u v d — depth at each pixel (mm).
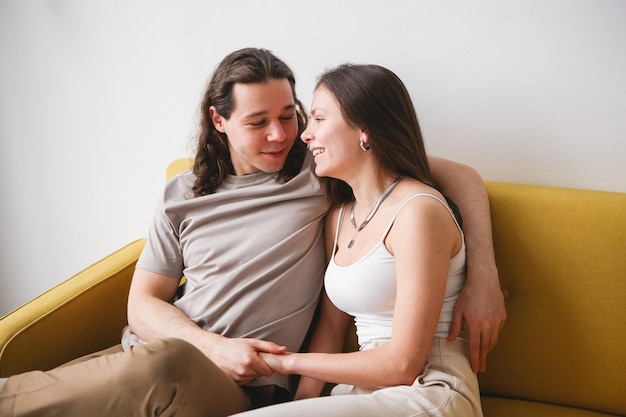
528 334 1434
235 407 1271
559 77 1548
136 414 1134
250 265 1454
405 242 1235
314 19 1743
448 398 1152
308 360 1283
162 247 1565
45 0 2016
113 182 2115
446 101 1665
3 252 2354
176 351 1139
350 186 1464
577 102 1549
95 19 1976
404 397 1140
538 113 1587
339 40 1733
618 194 1410
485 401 1461
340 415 1066
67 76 2062
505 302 1454
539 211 1435
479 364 1304
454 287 1337
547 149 1602
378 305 1314
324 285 1498
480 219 1397
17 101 2156
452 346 1311
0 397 1173
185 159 1809
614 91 1514
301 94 1819
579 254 1389
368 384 1230
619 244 1359
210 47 1875
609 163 1558
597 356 1378
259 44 1821
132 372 1127
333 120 1348
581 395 1404
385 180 1364
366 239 1350
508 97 1604
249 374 1311
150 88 1973
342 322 1509
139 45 1949
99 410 1133
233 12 1822
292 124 1500
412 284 1208
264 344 1330
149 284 1540
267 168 1505
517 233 1445
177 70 1928
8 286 2395
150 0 1899
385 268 1288
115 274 1677
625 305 1353
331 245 1511
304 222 1492
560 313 1405
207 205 1546
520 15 1545
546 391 1435
